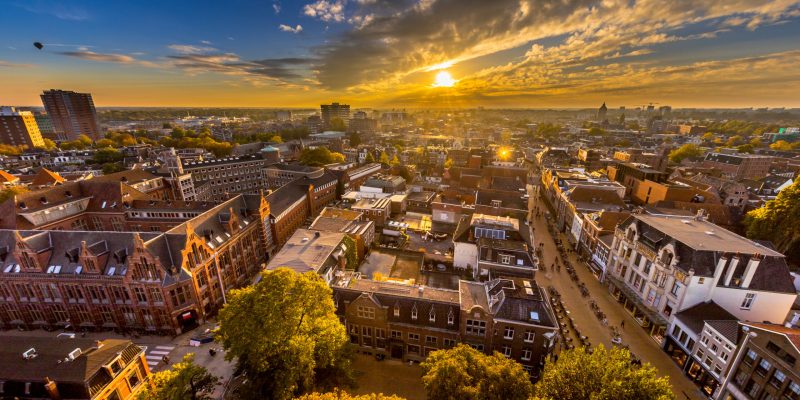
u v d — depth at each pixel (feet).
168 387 118.73
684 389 161.38
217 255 223.10
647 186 365.61
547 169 492.95
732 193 371.35
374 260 268.21
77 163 588.91
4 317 204.44
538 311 161.58
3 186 367.45
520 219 300.61
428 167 636.07
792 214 234.79
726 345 147.54
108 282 191.42
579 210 308.40
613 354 122.93
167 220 293.43
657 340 191.42
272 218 296.92
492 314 163.43
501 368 118.73
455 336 169.89
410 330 174.40
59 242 200.95
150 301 192.34
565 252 301.63
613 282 230.68
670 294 185.98
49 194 280.51
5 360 134.72
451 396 110.83
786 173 475.72
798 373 115.24
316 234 248.32
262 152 563.48
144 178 377.50
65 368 131.34
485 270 225.35
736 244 185.26
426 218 372.58
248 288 145.07
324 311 150.51
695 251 176.04
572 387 117.70
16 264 196.54
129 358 147.54
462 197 365.81
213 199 485.97
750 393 134.31
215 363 179.83
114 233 202.80
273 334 126.93
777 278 168.45
